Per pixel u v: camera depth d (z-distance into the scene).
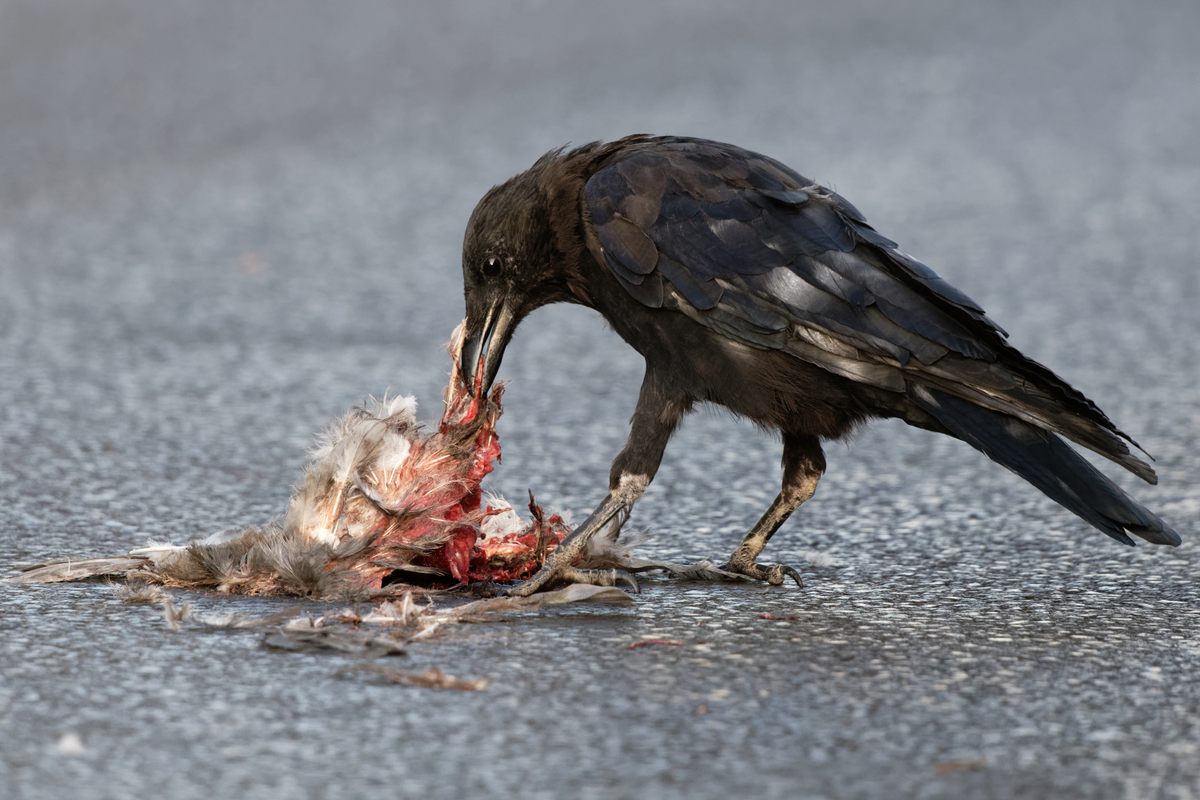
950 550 10.38
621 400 15.05
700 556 10.21
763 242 9.02
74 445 12.80
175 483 11.76
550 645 7.92
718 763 6.35
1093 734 6.75
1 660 7.48
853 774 6.26
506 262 9.50
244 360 16.03
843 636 8.21
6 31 35.72
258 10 40.03
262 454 12.71
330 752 6.40
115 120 28.88
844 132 29.84
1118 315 18.47
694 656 7.77
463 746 6.48
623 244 9.18
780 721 6.83
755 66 36.91
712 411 9.98
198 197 23.94
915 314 8.76
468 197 24.17
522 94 32.28
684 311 9.08
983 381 8.64
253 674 7.33
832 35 42.12
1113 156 28.72
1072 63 38.69
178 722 6.71
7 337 16.64
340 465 8.92
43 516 10.71
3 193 23.64
